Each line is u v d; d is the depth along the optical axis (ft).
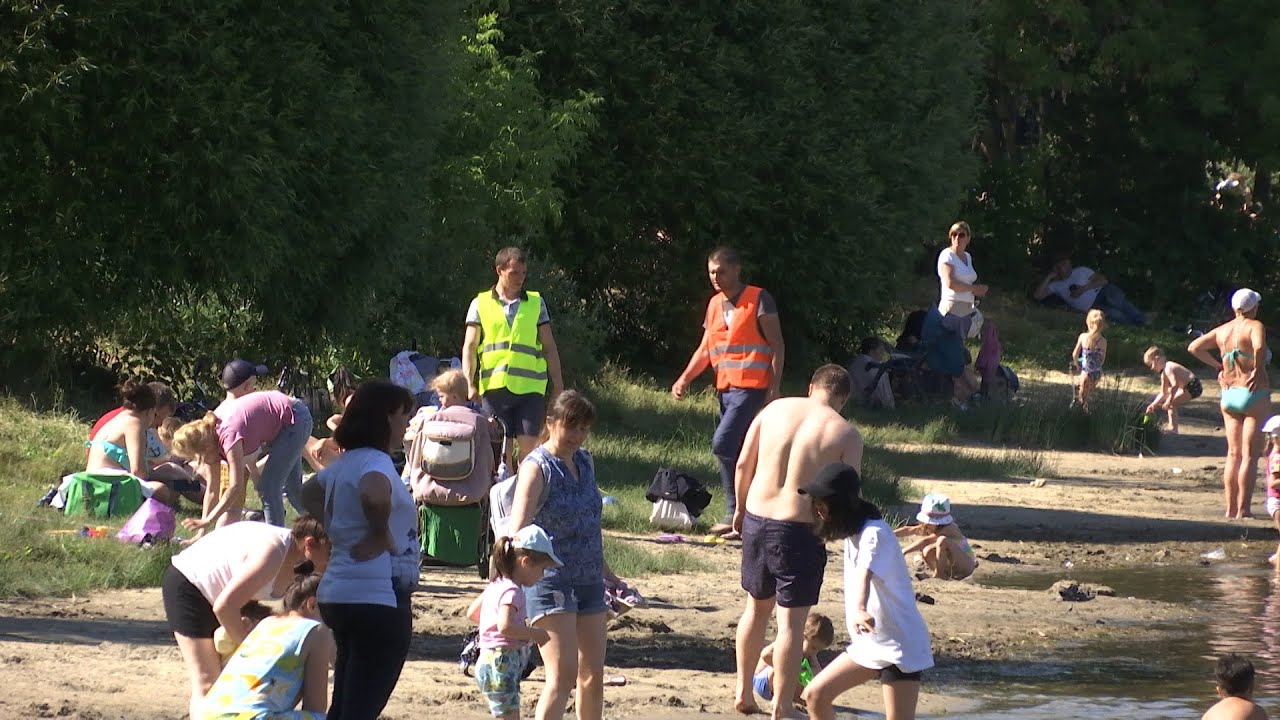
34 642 105.09
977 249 488.44
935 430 286.87
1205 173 511.81
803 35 327.88
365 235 227.20
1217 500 233.35
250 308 229.04
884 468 231.09
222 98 198.80
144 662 101.35
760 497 96.73
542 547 81.05
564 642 83.15
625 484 203.41
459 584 138.92
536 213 288.71
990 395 320.29
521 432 150.51
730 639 124.77
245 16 205.36
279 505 132.67
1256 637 134.62
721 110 318.86
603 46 313.32
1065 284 479.82
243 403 131.54
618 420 266.77
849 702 108.78
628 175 322.14
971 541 189.06
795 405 97.09
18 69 187.52
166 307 220.64
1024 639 131.54
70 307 206.69
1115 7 479.82
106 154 197.47
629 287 342.03
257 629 72.38
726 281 165.58
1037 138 534.37
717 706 101.71
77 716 86.02
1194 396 319.47
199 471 149.89
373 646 75.41
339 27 221.25
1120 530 201.77
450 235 276.62
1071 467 269.23
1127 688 112.98
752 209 329.72
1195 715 104.27
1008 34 466.70
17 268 201.77
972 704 106.63
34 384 214.48
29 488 163.02
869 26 341.41
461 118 280.92
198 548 79.10
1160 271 503.20
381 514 74.95
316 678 71.92
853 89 336.29
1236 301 212.43
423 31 237.04
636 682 107.86
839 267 335.06
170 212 202.28
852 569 87.10
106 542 136.77
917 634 86.38
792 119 326.44
